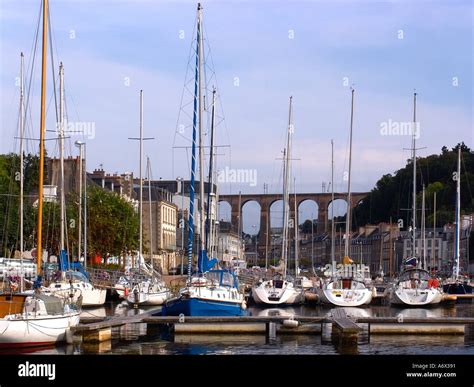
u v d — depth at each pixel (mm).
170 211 161375
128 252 103062
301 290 71250
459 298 85250
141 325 50062
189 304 46812
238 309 48500
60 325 38156
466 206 185500
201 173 50000
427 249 172750
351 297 68438
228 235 176625
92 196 99625
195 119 48906
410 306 68875
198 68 49219
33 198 98562
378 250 196500
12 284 49906
